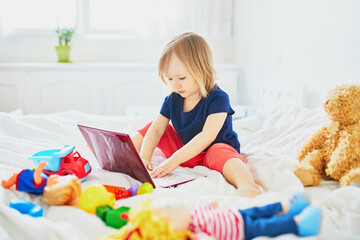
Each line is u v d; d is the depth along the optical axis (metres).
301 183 0.95
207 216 0.70
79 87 2.41
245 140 1.48
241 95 2.61
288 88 1.85
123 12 2.70
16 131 1.42
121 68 2.43
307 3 1.77
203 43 1.24
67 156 1.00
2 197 0.82
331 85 1.60
